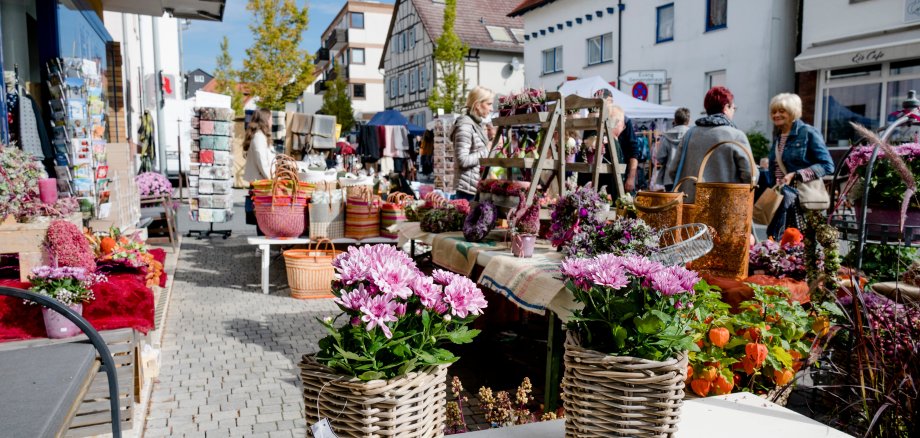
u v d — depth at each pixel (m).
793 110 4.20
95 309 3.13
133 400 3.10
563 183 3.61
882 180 2.94
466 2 35.19
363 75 51.78
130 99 11.55
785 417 1.94
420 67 36.94
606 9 20.70
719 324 2.57
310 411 1.63
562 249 3.29
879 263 3.09
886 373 2.07
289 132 12.83
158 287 4.63
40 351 1.96
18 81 5.36
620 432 1.58
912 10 12.12
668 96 18.52
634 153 6.45
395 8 39.81
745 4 15.77
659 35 18.77
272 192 6.15
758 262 3.21
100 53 8.48
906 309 2.23
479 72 33.28
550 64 24.27
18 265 3.81
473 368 3.93
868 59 12.57
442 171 14.21
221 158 9.12
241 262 7.91
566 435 1.71
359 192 6.45
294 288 6.06
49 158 5.54
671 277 1.64
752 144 14.45
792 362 2.62
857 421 2.18
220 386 3.77
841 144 13.85
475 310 1.67
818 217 2.79
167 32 21.34
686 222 3.18
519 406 3.31
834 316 2.68
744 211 2.99
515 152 3.96
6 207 3.46
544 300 2.67
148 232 8.96
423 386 1.61
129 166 6.61
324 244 6.56
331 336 1.63
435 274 1.73
